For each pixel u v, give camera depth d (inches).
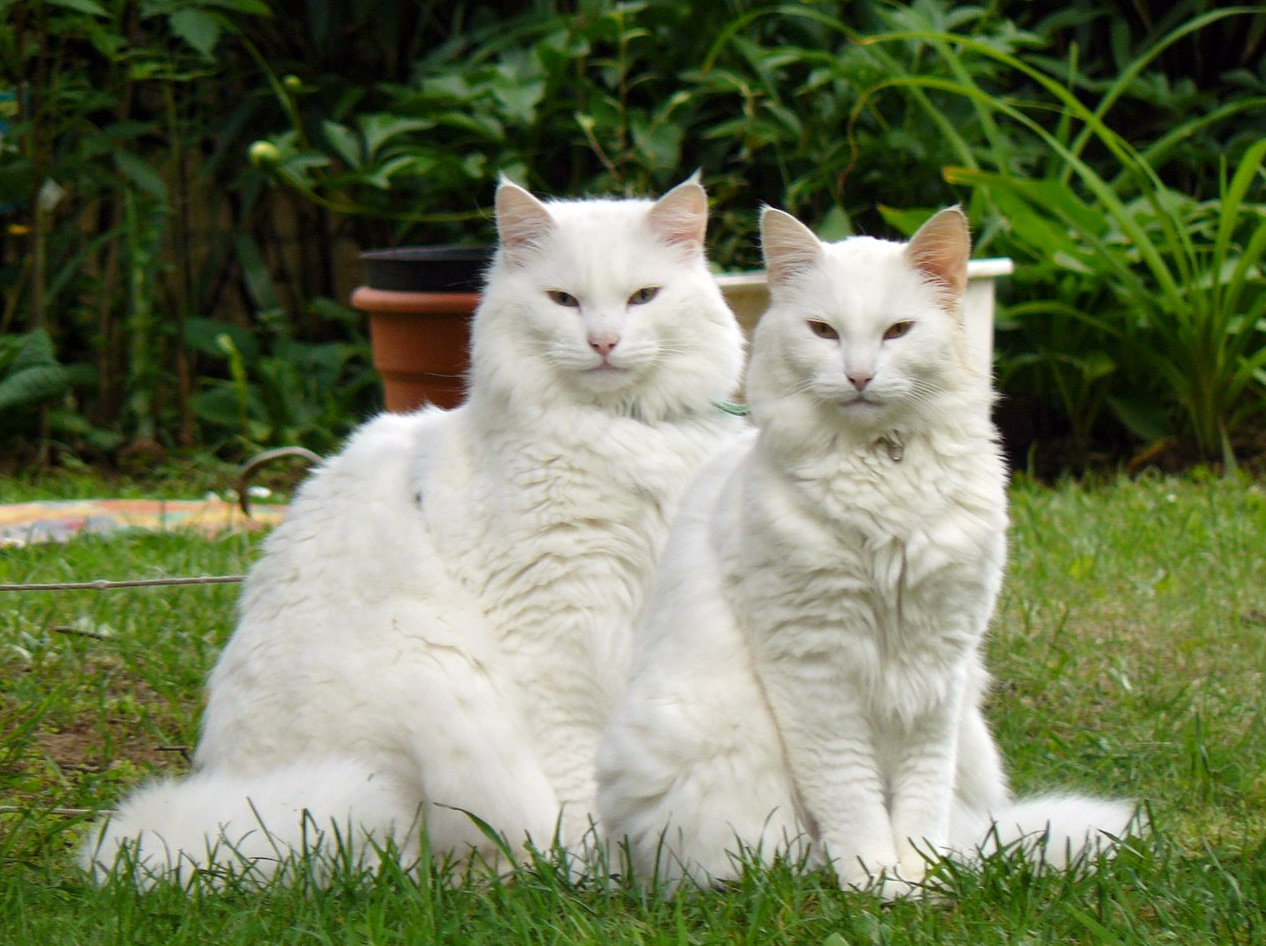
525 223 171.5
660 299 169.3
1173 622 232.5
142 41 387.9
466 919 135.6
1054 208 328.5
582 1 351.6
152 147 399.2
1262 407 346.0
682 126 364.5
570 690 166.6
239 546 271.1
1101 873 137.5
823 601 138.0
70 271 370.9
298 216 402.0
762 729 143.7
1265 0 386.6
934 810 145.5
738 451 158.2
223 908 136.9
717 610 145.5
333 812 150.4
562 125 361.7
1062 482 323.6
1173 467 342.3
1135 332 346.6
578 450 166.2
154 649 221.1
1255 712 196.2
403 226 379.6
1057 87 323.6
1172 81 402.6
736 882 141.0
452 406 285.4
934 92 360.5
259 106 391.2
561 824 164.9
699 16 369.7
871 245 142.9
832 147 353.4
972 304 250.8
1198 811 166.4
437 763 158.9
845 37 376.5
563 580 165.5
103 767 184.2
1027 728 196.9
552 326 167.8
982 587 139.7
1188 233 335.0
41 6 346.6
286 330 387.9
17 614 226.7
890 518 136.0
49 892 141.1
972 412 140.5
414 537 168.6
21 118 365.4
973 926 130.2
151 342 371.6
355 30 398.6
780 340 141.0
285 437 361.1
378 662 161.6
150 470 366.9
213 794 152.3
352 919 135.0
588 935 130.0
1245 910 132.4
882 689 141.5
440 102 357.7
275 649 167.5
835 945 126.6
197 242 398.6
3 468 360.2
